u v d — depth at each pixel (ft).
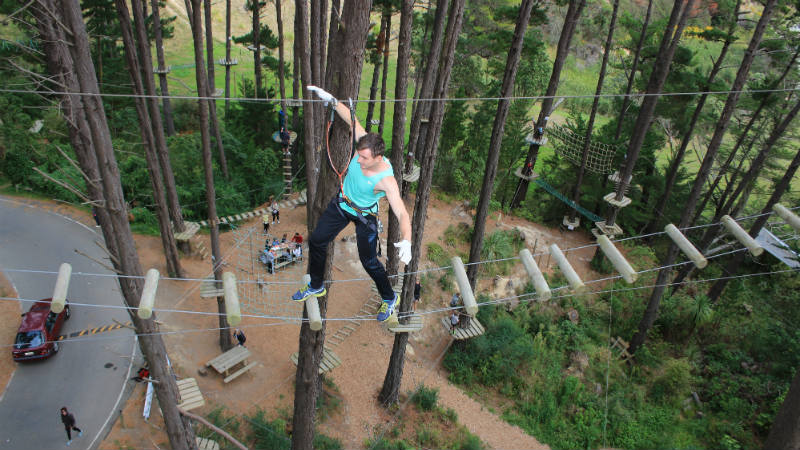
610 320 86.69
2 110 94.68
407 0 55.93
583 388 74.28
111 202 33.01
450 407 67.62
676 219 109.91
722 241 102.47
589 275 98.37
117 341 66.13
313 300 19.26
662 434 69.82
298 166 110.93
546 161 122.62
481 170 114.62
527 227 109.29
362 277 85.35
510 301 86.69
